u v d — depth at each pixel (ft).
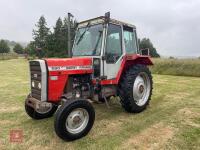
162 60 55.57
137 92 17.57
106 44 15.56
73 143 12.58
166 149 11.69
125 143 12.44
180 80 37.55
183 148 11.78
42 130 14.39
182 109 18.78
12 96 24.41
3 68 65.21
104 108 19.07
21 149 11.86
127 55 17.10
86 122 13.44
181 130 14.12
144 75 18.39
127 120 16.06
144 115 17.20
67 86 14.55
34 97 14.34
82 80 15.43
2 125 15.33
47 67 13.25
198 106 19.75
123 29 17.25
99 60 15.35
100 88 15.90
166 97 23.44
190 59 56.85
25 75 46.09
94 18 15.97
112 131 14.12
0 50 226.58
